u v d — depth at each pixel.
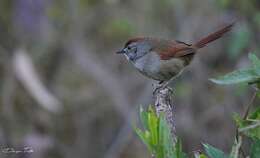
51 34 14.16
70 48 14.38
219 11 12.34
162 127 4.17
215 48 13.67
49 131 14.10
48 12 13.91
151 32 13.74
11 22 13.74
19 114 13.69
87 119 14.65
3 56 13.45
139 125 13.61
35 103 13.86
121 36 14.49
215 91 13.59
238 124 4.12
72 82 14.70
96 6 14.52
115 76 14.43
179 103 13.62
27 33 13.79
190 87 13.45
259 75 3.94
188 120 13.43
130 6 14.21
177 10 13.69
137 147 13.87
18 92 13.62
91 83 14.74
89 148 14.45
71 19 14.30
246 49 12.09
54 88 14.52
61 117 14.43
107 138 14.52
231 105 13.27
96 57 14.52
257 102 8.19
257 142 4.13
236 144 4.08
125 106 14.03
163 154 4.15
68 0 14.26
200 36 13.23
